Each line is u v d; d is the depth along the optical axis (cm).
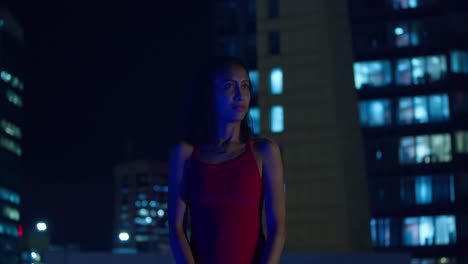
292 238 4650
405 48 6662
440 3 6669
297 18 4978
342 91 4959
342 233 4562
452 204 6250
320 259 3109
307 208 4675
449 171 6344
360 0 6850
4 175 12062
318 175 4706
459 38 6638
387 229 6344
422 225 6281
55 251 2991
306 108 4838
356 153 4928
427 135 6456
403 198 6375
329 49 4878
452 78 6544
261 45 5022
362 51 6756
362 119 6638
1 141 12056
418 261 6219
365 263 3086
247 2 6544
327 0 4981
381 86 6650
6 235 11888
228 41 6488
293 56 4928
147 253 3034
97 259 2995
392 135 6519
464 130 6431
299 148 4788
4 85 12488
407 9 6731
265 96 4931
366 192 4978
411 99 6569
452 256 6144
